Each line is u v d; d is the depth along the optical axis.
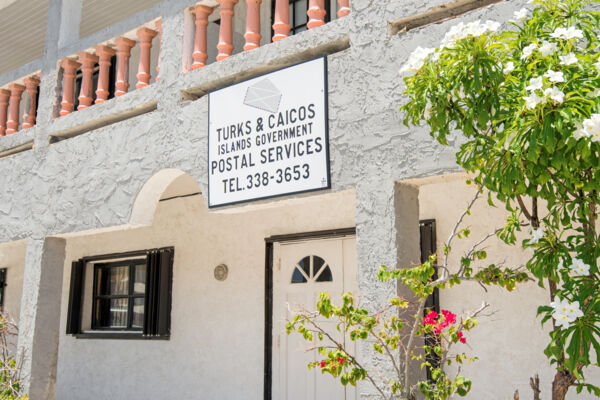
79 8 6.70
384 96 3.93
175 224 7.41
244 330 6.55
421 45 3.82
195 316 6.99
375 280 3.77
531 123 2.47
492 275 3.15
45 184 6.16
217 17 8.30
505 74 2.75
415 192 3.95
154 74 8.43
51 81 6.45
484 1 3.77
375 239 3.81
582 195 2.69
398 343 3.54
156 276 7.32
